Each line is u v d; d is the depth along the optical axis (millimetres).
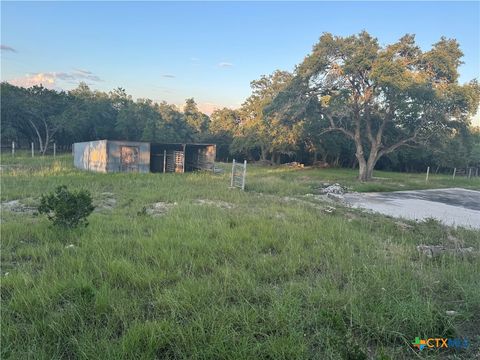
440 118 24672
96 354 2934
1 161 26359
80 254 5461
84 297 3877
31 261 5316
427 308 3727
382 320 3541
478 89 24406
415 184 26797
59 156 35406
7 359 2865
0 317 3410
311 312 3758
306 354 3012
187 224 7707
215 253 5789
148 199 12000
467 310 3982
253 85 49281
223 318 3484
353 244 6891
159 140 51031
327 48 25656
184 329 3312
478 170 49344
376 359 3006
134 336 3141
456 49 25188
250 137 47031
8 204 10578
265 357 3021
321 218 9625
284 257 5676
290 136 42531
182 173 24359
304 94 27922
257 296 4133
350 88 27141
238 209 10602
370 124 28578
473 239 8336
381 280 4648
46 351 3039
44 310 3635
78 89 52875
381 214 11984
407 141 27875
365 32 25859
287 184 19328
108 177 18844
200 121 66625
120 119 49812
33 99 41500
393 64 23734
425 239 8086
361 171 28156
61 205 7043
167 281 4566
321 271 5273
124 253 5684
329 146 46062
